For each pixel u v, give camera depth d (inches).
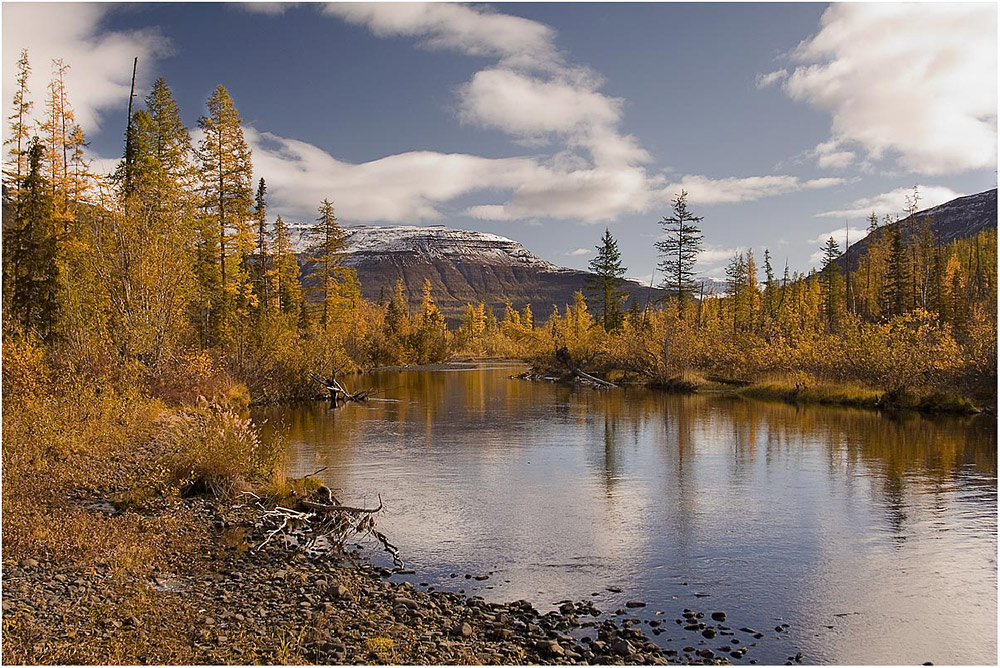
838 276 2992.1
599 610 345.1
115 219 1024.2
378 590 360.5
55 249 1131.9
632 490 608.7
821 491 604.4
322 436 920.3
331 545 445.7
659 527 496.1
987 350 1177.4
